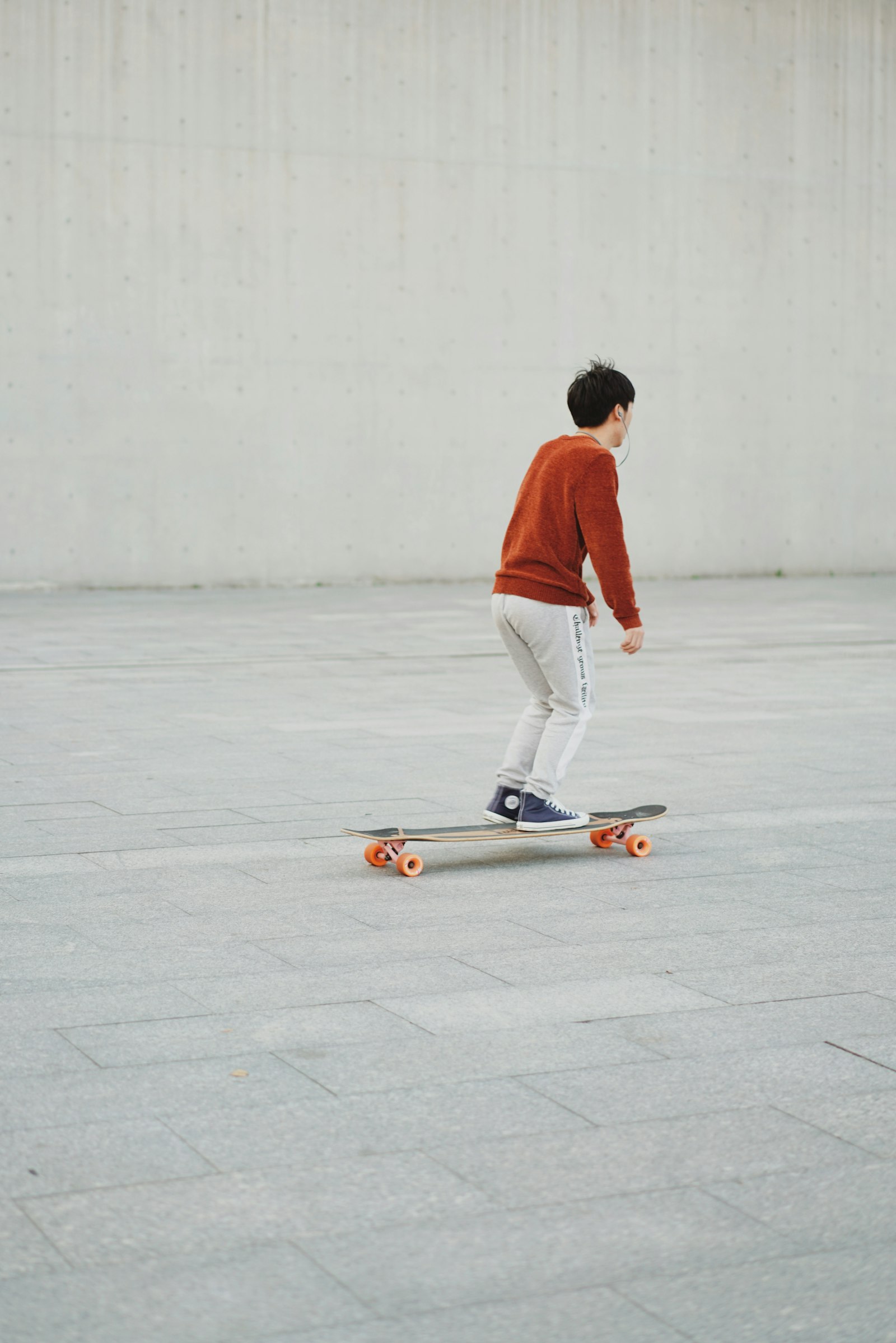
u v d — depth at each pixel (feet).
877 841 19.21
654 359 67.26
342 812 20.76
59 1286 8.16
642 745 26.35
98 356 60.34
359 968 13.84
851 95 69.05
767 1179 9.55
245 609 53.26
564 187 65.31
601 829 18.69
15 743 26.17
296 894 16.51
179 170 60.64
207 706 30.71
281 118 61.57
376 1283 8.23
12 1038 11.91
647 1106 10.69
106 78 59.52
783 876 17.44
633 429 67.31
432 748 25.94
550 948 14.56
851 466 70.54
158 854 18.30
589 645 18.13
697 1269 8.42
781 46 67.87
